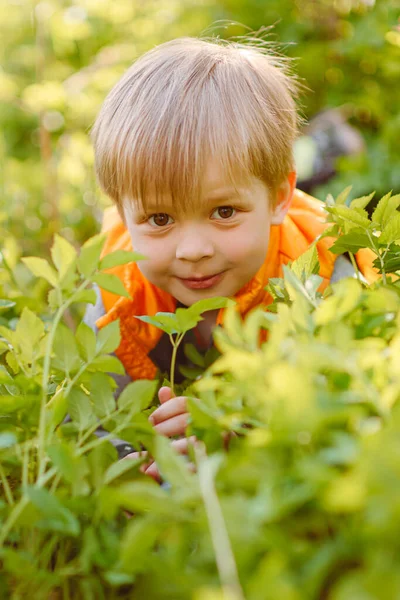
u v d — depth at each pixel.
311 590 0.34
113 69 2.62
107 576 0.41
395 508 0.32
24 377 0.56
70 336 0.57
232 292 1.12
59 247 0.56
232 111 1.09
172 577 0.39
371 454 0.34
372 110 2.48
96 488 0.49
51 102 2.50
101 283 0.56
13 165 2.65
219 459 0.41
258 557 0.37
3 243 1.77
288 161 1.20
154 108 1.08
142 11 2.91
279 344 0.44
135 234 1.09
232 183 1.04
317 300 0.61
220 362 0.44
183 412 0.70
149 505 0.40
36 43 2.83
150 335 1.26
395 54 2.30
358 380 0.41
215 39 1.51
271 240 1.24
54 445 0.48
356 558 0.36
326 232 0.79
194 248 1.03
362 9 2.53
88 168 2.50
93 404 0.57
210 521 0.37
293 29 2.55
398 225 0.69
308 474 0.35
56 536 0.48
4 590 0.46
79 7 2.75
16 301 0.94
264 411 0.43
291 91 1.42
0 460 0.52
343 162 2.16
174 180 1.03
